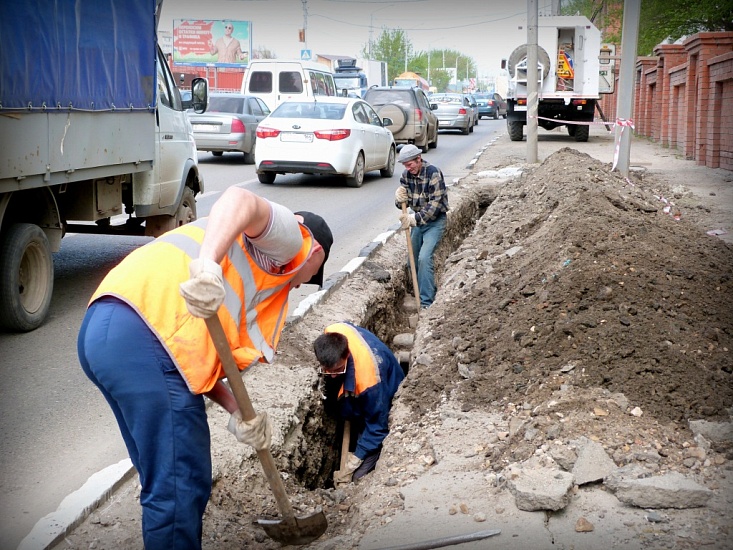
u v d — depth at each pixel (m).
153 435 2.67
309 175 16.61
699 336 4.57
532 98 16.66
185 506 2.73
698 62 15.85
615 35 35.31
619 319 4.68
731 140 14.30
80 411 4.77
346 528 3.66
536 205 8.99
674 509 3.21
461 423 4.23
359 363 5.11
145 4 7.35
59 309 6.80
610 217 6.76
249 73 24.56
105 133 6.72
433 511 3.39
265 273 2.87
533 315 5.07
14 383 5.16
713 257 6.16
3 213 5.62
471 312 5.88
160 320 2.61
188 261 2.71
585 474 3.42
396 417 4.72
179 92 8.82
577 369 4.34
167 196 8.16
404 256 9.16
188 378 2.64
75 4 6.18
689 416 3.88
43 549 3.24
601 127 32.16
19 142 5.48
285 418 4.69
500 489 3.47
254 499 3.95
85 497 3.61
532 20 16.39
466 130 31.36
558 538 3.09
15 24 5.40
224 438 4.27
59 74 5.96
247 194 2.62
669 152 19.50
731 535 3.03
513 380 4.52
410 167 7.91
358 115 15.12
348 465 5.12
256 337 2.94
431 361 5.25
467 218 12.30
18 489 3.84
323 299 6.94
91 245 9.48
